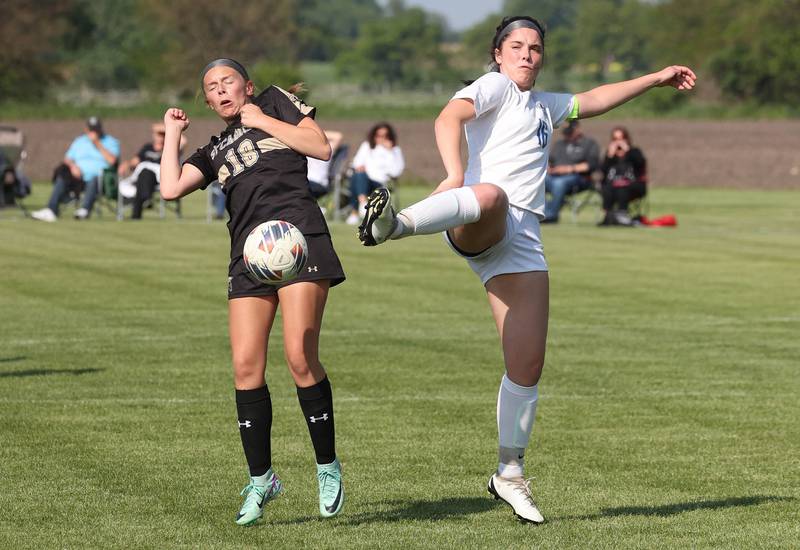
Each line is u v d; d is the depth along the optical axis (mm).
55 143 134500
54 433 22422
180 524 17125
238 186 16469
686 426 23484
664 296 41844
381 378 27797
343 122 182750
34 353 30500
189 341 32344
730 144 149750
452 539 16516
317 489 19094
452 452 21391
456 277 46375
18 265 48156
